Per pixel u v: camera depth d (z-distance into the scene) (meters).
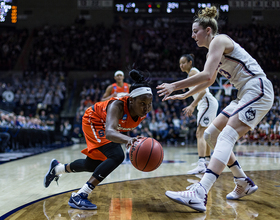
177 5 19.94
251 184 2.28
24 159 5.80
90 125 2.23
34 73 17.22
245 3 19.62
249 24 19.59
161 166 4.61
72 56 18.52
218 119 2.33
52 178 2.57
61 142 13.77
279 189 2.71
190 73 3.71
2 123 8.00
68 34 19.28
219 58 2.00
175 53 18.53
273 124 12.50
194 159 5.79
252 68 2.09
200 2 19.84
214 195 2.47
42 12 19.84
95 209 2.01
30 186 2.93
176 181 3.18
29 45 19.05
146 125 12.97
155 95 15.23
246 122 2.01
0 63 18.12
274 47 18.98
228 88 11.59
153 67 17.86
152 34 19.53
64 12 19.94
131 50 19.05
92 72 17.84
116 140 1.89
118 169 4.25
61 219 1.77
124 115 2.08
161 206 2.11
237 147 10.07
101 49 18.81
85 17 19.98
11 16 19.62
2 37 19.08
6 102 14.25
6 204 2.19
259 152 7.60
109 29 19.50
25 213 1.92
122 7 20.03
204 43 2.28
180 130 13.48
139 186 2.89
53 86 15.80
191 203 1.92
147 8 20.02
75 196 2.06
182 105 14.91
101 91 16.09
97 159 2.31
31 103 14.66
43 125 11.77
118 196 2.44
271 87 2.09
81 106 14.19
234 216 1.83
